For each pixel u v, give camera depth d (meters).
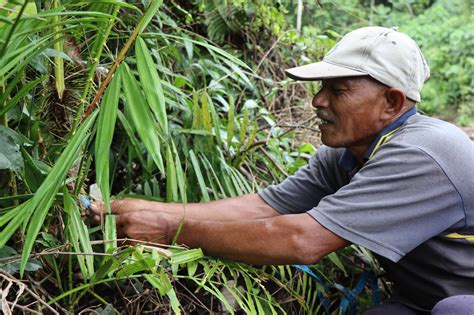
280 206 1.70
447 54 6.70
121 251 1.25
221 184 1.82
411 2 7.25
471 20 6.89
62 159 1.12
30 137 1.35
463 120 6.20
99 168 1.08
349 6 5.80
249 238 1.39
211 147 1.80
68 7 1.34
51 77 1.36
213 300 1.57
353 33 1.51
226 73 2.31
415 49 1.50
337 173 1.69
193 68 2.22
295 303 1.69
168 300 1.48
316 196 1.72
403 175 1.38
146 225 1.42
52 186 1.10
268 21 2.71
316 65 1.49
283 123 2.51
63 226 1.35
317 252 1.39
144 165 1.67
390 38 1.47
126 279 1.45
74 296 1.31
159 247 1.42
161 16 1.92
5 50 1.10
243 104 2.42
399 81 1.45
